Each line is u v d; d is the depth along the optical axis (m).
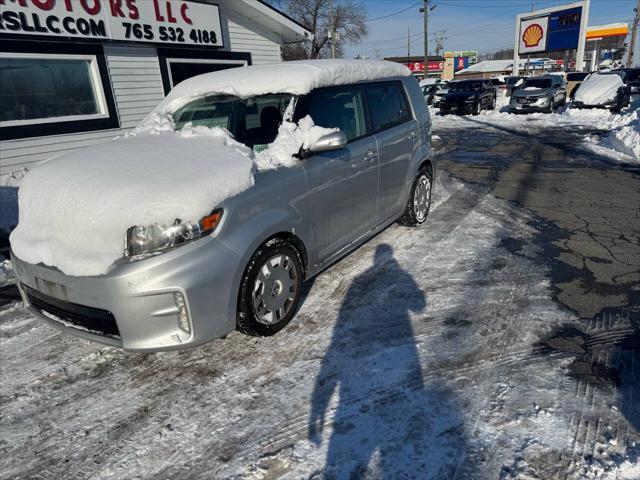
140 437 2.19
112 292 2.18
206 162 2.58
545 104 18.16
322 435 2.13
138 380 2.62
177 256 2.25
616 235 4.62
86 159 2.76
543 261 4.02
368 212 3.88
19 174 6.96
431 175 5.20
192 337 2.35
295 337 2.96
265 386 2.50
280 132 3.02
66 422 2.31
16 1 6.68
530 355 2.67
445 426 2.15
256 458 2.03
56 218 2.43
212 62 10.40
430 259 4.14
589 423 2.13
